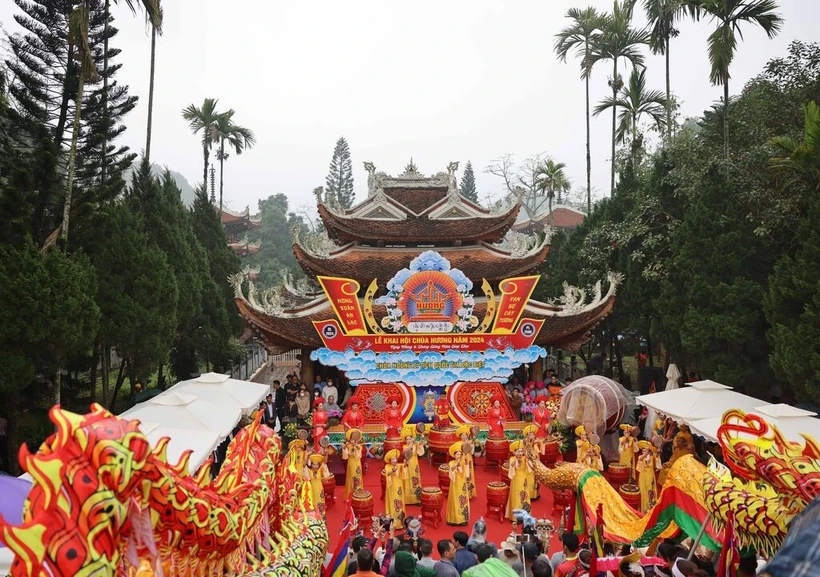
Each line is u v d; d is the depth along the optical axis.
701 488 10.59
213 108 54.25
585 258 34.72
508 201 30.44
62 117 23.61
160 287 24.22
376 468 23.86
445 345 25.86
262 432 8.30
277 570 7.34
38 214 20.72
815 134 19.36
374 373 25.67
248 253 73.12
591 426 21.91
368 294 25.67
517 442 19.59
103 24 25.48
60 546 4.42
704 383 19.12
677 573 9.30
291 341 27.47
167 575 5.64
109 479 4.72
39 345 17.89
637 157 35.12
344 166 96.31
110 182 23.95
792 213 22.62
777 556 2.32
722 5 25.44
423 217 30.36
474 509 19.64
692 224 24.19
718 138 30.33
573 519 14.57
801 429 14.20
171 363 32.94
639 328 29.59
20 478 9.42
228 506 6.43
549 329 27.91
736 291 22.00
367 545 11.69
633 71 45.25
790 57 27.34
